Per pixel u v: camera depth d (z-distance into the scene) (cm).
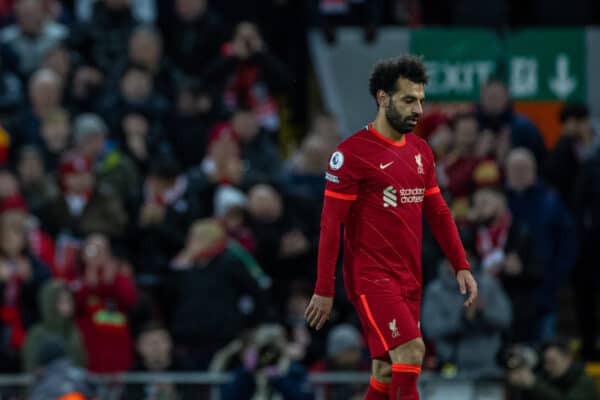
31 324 4466
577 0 5922
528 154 4834
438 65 5512
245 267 4556
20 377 4047
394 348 2438
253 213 4781
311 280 4775
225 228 4744
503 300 4306
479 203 4600
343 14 5691
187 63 5806
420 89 2452
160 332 4366
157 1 6203
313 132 5459
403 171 2477
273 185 4931
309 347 4612
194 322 4466
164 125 5409
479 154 4947
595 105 5547
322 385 4069
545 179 5091
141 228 4872
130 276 4547
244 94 5594
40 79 5272
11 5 6103
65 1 6525
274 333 4034
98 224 4812
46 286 4356
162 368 4372
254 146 5278
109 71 5619
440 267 4338
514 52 5519
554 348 4119
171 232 4844
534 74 5538
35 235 4641
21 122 5247
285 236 4772
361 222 2483
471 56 5512
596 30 5538
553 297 4778
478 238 4566
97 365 4403
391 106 2452
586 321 4888
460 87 5503
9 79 5616
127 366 4462
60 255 4694
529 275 4534
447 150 5019
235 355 4184
